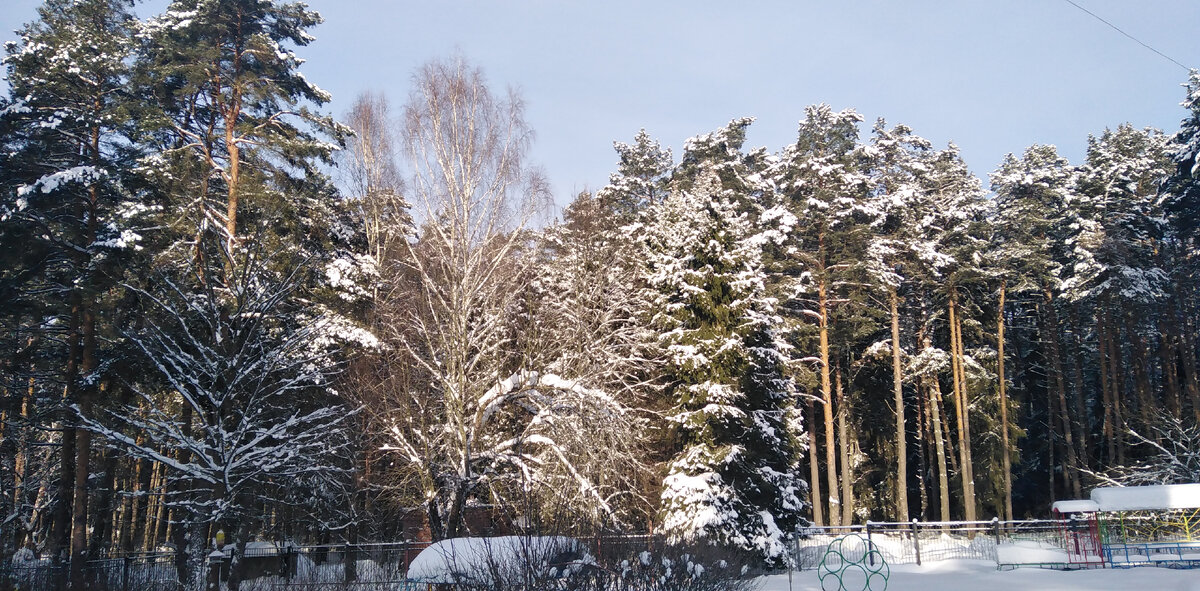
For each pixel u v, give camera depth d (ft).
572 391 77.25
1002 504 134.92
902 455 124.36
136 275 69.36
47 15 77.97
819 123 133.39
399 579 53.52
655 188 136.26
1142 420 123.44
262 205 78.59
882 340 137.49
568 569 41.34
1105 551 78.64
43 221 70.28
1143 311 126.31
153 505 85.20
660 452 86.99
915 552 88.89
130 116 74.95
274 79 84.79
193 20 80.38
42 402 71.20
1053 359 140.97
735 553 63.31
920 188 141.28
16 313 70.18
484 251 80.53
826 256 121.70
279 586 60.80
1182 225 117.80
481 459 77.25
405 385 76.48
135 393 67.00
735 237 94.68
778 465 91.40
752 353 86.12
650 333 85.20
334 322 72.13
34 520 91.45
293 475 64.95
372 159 87.86
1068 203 130.93
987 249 135.74
